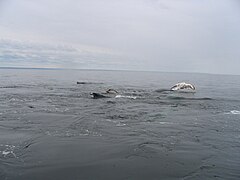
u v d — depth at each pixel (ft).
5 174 27.63
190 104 81.97
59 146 37.04
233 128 49.96
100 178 27.12
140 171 29.01
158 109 71.20
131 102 84.23
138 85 165.58
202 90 137.39
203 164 31.24
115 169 29.43
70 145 37.55
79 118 56.59
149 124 52.37
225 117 61.11
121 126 50.11
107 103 81.10
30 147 36.52
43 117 57.06
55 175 27.61
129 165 30.63
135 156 33.60
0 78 225.35
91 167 29.86
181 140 41.14
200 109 72.59
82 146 37.19
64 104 77.25
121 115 61.41
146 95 102.89
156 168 29.89
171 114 63.98
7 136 41.88
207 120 57.26
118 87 143.74
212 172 28.96
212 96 107.34
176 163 31.48
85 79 245.65
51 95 99.55
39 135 42.63
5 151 34.83
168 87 148.87
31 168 29.30
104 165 30.50
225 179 27.22
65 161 31.53
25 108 68.39
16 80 200.75
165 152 35.35
